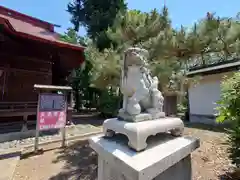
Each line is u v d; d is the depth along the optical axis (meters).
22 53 7.62
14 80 7.32
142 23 4.67
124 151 1.37
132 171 1.10
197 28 4.11
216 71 7.01
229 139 2.68
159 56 3.97
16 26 7.59
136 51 1.73
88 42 12.73
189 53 4.06
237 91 2.29
